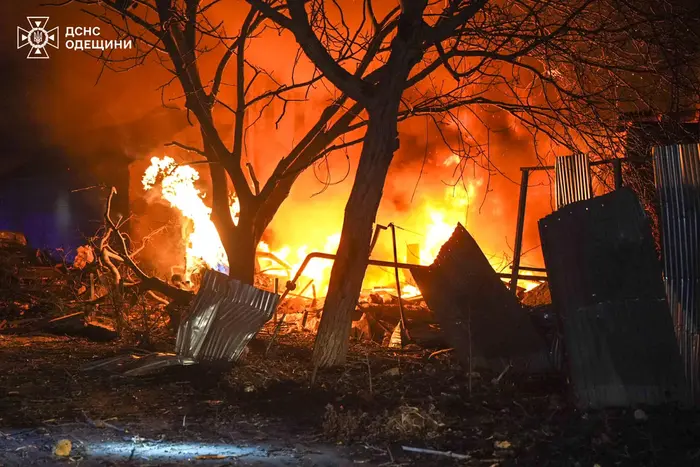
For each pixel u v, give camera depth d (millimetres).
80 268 17984
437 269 8367
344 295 9344
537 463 5117
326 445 5898
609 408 6336
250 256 12086
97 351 11211
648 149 9406
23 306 15633
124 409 7262
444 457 5410
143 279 13320
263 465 5367
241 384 8289
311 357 9664
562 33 9867
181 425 6621
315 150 11883
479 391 7473
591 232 6621
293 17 8867
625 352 6367
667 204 6535
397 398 7262
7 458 5523
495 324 8102
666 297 6344
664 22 9945
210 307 9188
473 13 9203
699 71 10336
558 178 8172
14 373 9250
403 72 9172
